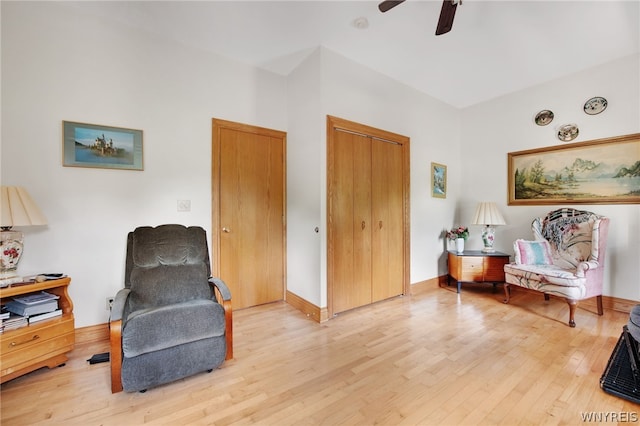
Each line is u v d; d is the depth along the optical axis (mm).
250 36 2594
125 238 2410
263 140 3203
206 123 2818
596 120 3111
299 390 1695
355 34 2561
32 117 2072
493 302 3299
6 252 1852
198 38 2623
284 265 3363
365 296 3156
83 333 2256
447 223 4145
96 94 2293
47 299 1891
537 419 1454
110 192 2354
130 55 2432
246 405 1566
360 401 1597
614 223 3000
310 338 2389
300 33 2551
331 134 2822
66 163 2180
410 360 2027
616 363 1899
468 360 2023
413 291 3652
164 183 2596
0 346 1659
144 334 1609
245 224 3086
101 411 1515
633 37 2592
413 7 2203
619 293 2973
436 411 1514
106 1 2139
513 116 3785
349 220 3010
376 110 3225
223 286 2066
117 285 2379
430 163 3893
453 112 4246
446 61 3025
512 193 3791
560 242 3123
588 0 2125
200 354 1770
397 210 3486
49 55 2125
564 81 3342
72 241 2213
